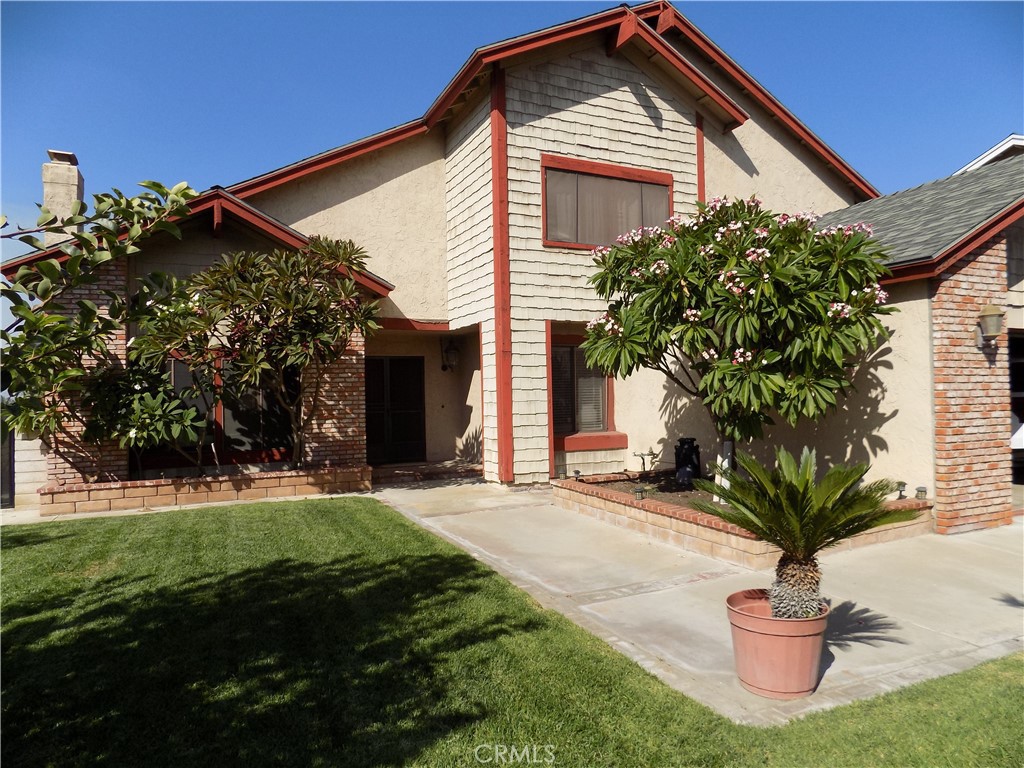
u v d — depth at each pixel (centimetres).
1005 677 431
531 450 1152
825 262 741
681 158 1319
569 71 1199
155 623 511
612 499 877
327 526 835
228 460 1147
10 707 385
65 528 833
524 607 553
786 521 396
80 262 295
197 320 919
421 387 1399
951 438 780
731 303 727
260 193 1174
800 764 333
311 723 367
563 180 1195
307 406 1152
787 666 398
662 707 387
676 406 1181
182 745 346
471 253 1218
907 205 1048
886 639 496
